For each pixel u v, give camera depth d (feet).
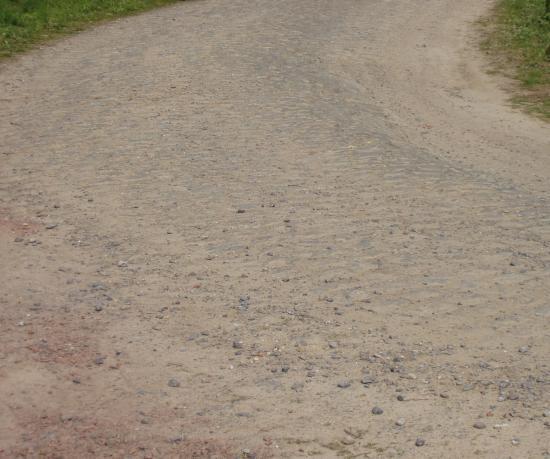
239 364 20.70
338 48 67.00
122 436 18.06
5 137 42.04
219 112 46.21
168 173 35.65
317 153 38.78
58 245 28.30
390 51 67.56
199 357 21.07
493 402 18.78
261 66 58.44
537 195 34.42
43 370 20.62
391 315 22.79
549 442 17.26
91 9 77.05
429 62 65.21
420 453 17.10
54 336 22.21
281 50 64.28
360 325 22.31
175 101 48.49
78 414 18.89
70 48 63.82
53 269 26.37
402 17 79.56
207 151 38.93
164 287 24.93
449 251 26.96
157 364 20.81
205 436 17.95
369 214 30.50
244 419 18.49
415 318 22.59
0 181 35.14
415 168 36.99
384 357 20.75
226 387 19.76
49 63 59.16
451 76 61.98
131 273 25.96
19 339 22.07
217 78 54.34
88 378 20.29
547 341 21.33
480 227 29.27
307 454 17.21
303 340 21.68
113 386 19.94
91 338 22.08
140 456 17.38
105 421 18.61
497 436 17.54
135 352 21.38
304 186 33.81
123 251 27.66
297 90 52.39
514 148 45.52
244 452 17.35
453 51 68.69
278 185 33.96
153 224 29.91
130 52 62.13
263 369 20.45
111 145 40.04
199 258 26.91
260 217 30.27
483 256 26.53
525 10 81.00
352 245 27.55
